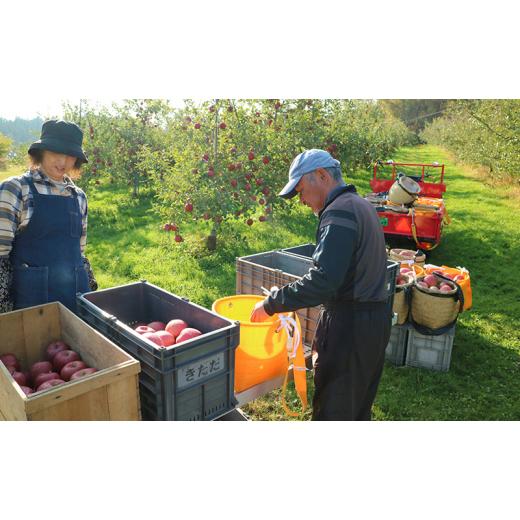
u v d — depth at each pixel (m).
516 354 5.04
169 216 8.12
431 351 4.67
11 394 1.90
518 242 9.70
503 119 12.85
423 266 5.97
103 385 1.92
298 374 2.64
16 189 2.73
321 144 9.60
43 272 2.83
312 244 4.57
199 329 2.65
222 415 2.38
